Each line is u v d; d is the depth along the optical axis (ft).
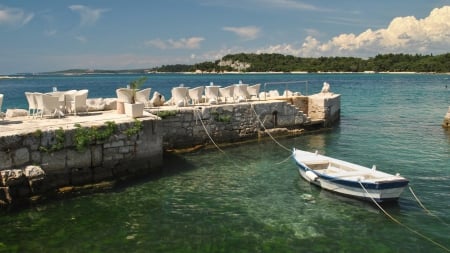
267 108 76.79
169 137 62.34
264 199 43.60
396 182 40.98
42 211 39.37
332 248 32.60
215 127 68.49
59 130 43.24
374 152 65.51
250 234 34.99
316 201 43.04
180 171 53.67
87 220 37.50
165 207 40.93
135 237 34.22
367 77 456.86
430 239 34.37
